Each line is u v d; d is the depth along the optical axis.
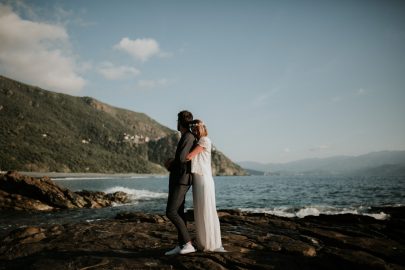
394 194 34.44
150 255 4.75
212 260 4.41
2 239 6.52
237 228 8.02
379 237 7.86
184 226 4.77
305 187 55.12
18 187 21.67
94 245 5.58
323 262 4.68
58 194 21.88
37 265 4.16
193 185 4.79
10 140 144.75
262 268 4.23
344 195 33.91
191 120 4.82
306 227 8.49
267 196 34.59
